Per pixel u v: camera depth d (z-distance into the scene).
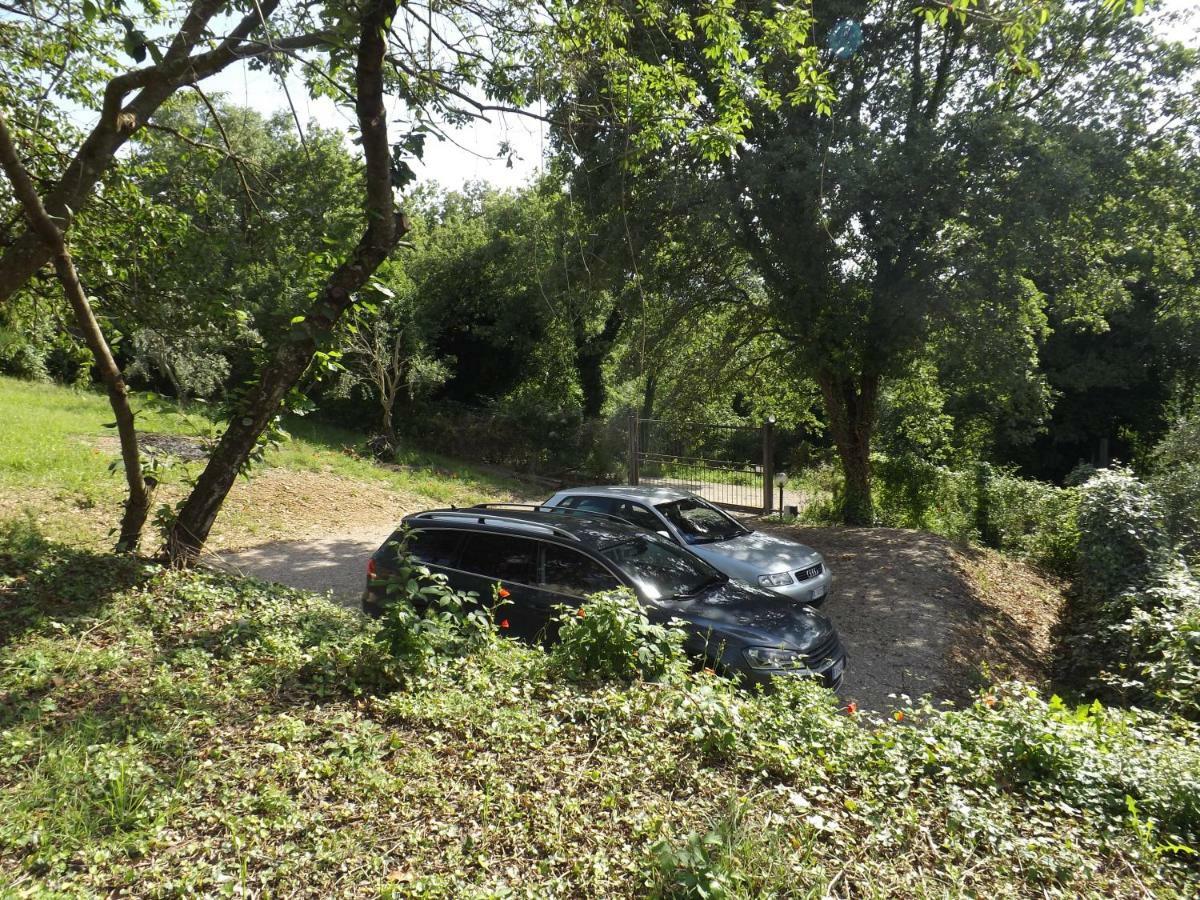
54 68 7.98
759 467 18.09
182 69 6.50
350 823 3.49
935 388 18.33
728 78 8.19
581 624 5.28
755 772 4.02
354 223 7.36
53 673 4.73
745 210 13.20
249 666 5.16
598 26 7.80
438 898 2.99
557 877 3.15
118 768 3.63
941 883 3.19
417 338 24.22
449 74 7.88
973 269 12.68
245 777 3.78
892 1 12.77
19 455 11.87
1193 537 11.50
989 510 16.69
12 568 6.40
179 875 3.07
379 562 7.31
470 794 3.71
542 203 18.50
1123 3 5.66
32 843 3.16
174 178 9.10
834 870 3.22
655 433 19.45
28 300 9.12
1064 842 3.46
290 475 16.16
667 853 3.02
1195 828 3.76
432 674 5.03
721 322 16.98
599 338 26.86
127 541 7.25
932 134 12.02
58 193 6.29
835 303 13.46
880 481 17.27
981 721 4.63
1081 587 12.05
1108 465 28.47
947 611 9.74
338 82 8.05
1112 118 12.80
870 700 7.01
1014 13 6.65
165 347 10.64
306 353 7.20
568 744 4.26
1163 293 20.44
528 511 7.68
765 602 6.70
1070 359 26.78
